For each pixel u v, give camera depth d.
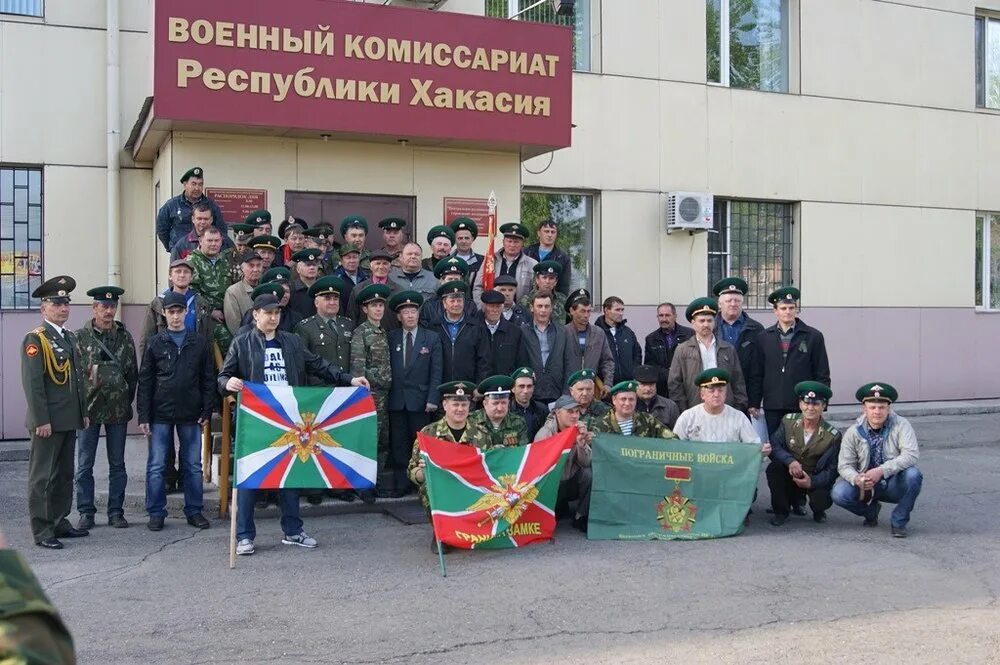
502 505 8.07
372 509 9.74
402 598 6.73
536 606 6.54
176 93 11.27
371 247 13.07
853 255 18.30
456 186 13.44
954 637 5.92
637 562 7.73
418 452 8.41
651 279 16.69
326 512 9.60
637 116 16.53
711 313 9.56
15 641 1.52
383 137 12.55
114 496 8.98
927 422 17.05
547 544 8.37
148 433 8.80
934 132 19.05
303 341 9.00
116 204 13.80
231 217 12.31
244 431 7.80
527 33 12.80
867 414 8.83
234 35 11.45
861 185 18.36
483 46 12.58
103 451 12.97
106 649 5.71
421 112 12.32
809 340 9.70
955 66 19.25
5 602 1.56
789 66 17.91
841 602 6.65
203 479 10.25
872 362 18.47
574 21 16.31
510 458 8.25
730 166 17.25
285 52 11.67
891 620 6.25
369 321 9.66
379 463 10.07
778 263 17.92
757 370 9.85
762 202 17.78
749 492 8.80
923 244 18.95
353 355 9.51
